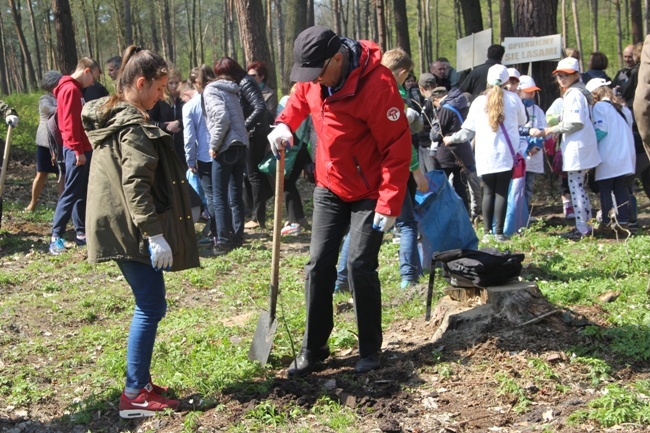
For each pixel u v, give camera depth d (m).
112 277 8.73
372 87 4.43
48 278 8.77
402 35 20.20
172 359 5.53
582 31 50.00
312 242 4.86
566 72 8.97
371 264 4.78
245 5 15.89
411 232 6.83
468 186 10.69
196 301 7.67
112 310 7.47
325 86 4.61
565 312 5.25
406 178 4.51
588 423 4.02
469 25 20.34
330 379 4.87
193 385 4.96
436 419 4.24
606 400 4.11
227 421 4.44
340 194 4.71
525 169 8.95
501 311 5.21
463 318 5.30
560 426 4.02
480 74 11.84
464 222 6.92
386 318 6.04
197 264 4.62
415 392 4.57
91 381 5.40
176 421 4.53
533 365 4.66
